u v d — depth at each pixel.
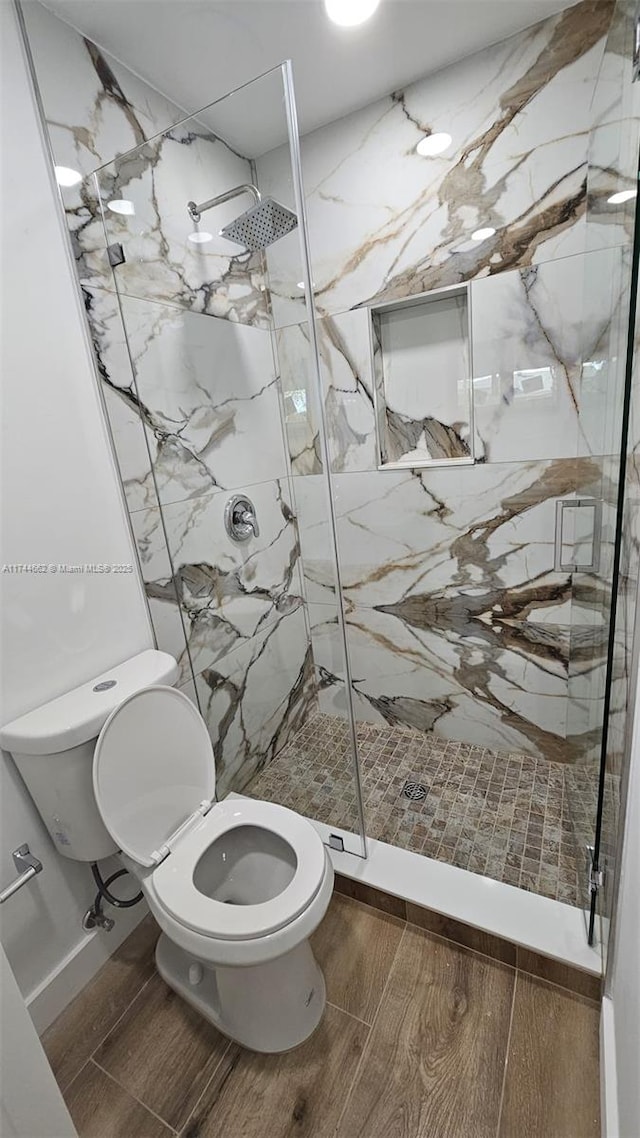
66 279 1.23
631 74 0.89
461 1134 0.96
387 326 1.86
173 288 1.47
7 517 1.13
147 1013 1.23
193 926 1.00
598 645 1.20
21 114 1.11
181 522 1.57
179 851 1.19
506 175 1.46
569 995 1.16
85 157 1.24
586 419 1.43
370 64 1.43
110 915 1.37
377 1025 1.14
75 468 1.28
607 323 1.17
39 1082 0.70
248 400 1.68
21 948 1.17
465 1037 1.10
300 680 1.89
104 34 1.22
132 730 1.21
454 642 1.96
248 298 1.55
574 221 1.41
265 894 1.24
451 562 1.88
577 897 1.30
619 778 0.97
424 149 1.55
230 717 1.78
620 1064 0.88
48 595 1.23
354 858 1.47
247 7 1.18
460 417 1.81
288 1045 1.11
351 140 1.65
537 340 1.53
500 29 1.34
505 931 1.22
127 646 1.44
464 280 1.59
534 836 1.55
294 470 1.70
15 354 1.13
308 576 1.74
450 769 1.91
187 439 1.56
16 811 1.16
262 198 1.40
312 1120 1.00
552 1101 0.99
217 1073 1.09
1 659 1.13
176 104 1.47
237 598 1.78
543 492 1.64
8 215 1.10
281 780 1.79
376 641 2.14
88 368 1.29
